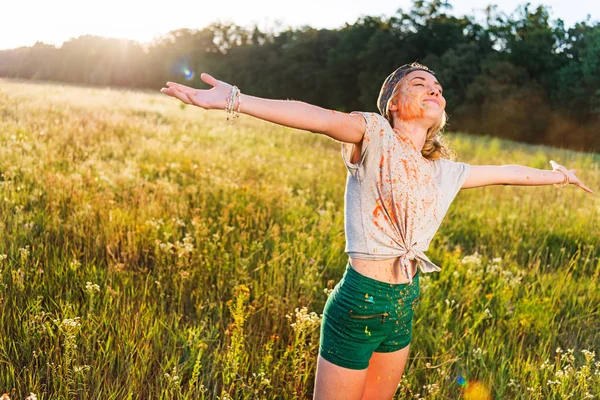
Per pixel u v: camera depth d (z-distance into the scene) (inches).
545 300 178.1
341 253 206.4
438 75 2030.0
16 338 124.9
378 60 2412.6
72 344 111.0
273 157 482.6
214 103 79.2
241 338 126.2
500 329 161.9
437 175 100.3
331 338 95.2
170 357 128.9
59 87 1411.2
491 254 242.4
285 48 3282.5
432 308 167.9
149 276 162.2
